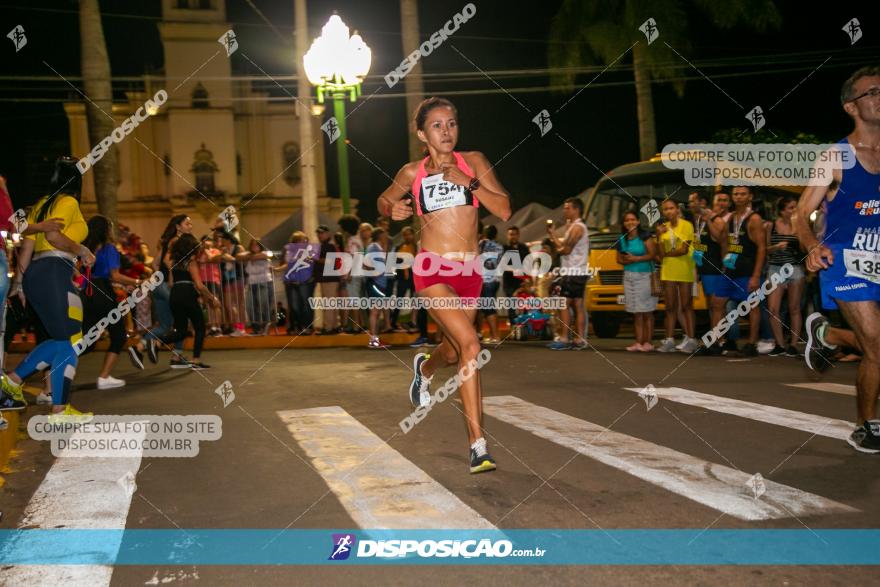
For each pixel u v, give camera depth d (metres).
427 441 5.18
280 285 15.61
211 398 7.28
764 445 4.83
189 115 45.47
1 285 4.76
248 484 4.25
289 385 8.02
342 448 5.03
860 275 4.55
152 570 3.07
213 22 45.53
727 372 8.19
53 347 5.98
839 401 6.33
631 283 10.77
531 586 2.83
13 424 5.47
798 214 4.70
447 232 4.55
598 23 22.97
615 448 4.82
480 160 4.65
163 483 4.32
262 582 2.93
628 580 2.85
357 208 46.50
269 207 47.28
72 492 4.16
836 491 3.85
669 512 3.57
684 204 14.21
